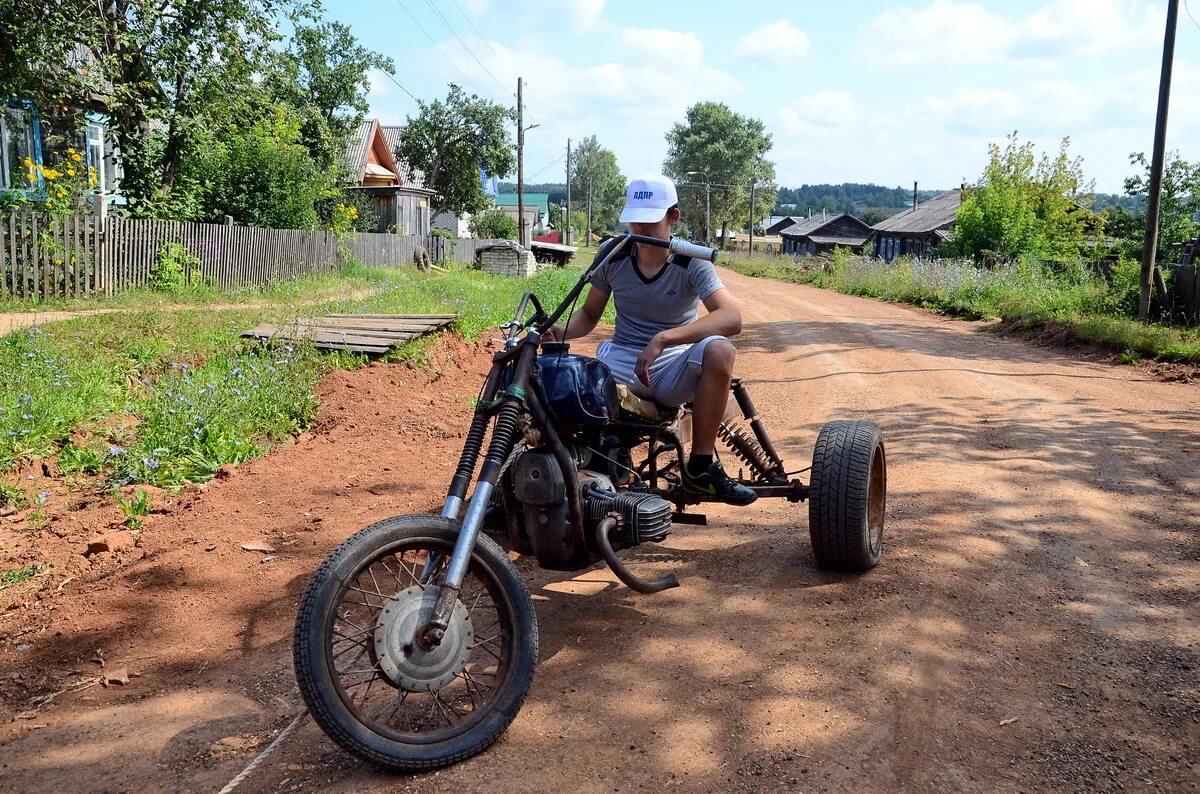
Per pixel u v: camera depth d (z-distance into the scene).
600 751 2.91
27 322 10.27
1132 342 13.38
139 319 10.04
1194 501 5.62
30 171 14.91
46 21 14.84
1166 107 16.64
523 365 3.21
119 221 14.23
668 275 4.06
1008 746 2.95
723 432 4.49
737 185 101.56
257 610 4.00
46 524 5.15
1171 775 2.79
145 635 3.79
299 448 6.78
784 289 36.09
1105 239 33.12
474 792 2.70
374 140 44.00
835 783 2.74
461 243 36.19
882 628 3.79
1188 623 3.86
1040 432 7.62
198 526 5.07
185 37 17.08
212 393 7.16
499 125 50.81
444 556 3.09
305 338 9.22
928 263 30.95
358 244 24.09
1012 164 34.19
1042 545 4.80
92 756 2.92
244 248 17.55
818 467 4.23
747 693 3.27
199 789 2.74
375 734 2.74
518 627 3.04
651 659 3.54
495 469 3.02
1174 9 16.41
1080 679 3.38
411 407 8.19
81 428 6.59
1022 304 19.66
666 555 4.70
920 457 6.70
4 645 3.73
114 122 17.52
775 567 4.50
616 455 3.84
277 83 21.31
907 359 12.90
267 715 3.17
